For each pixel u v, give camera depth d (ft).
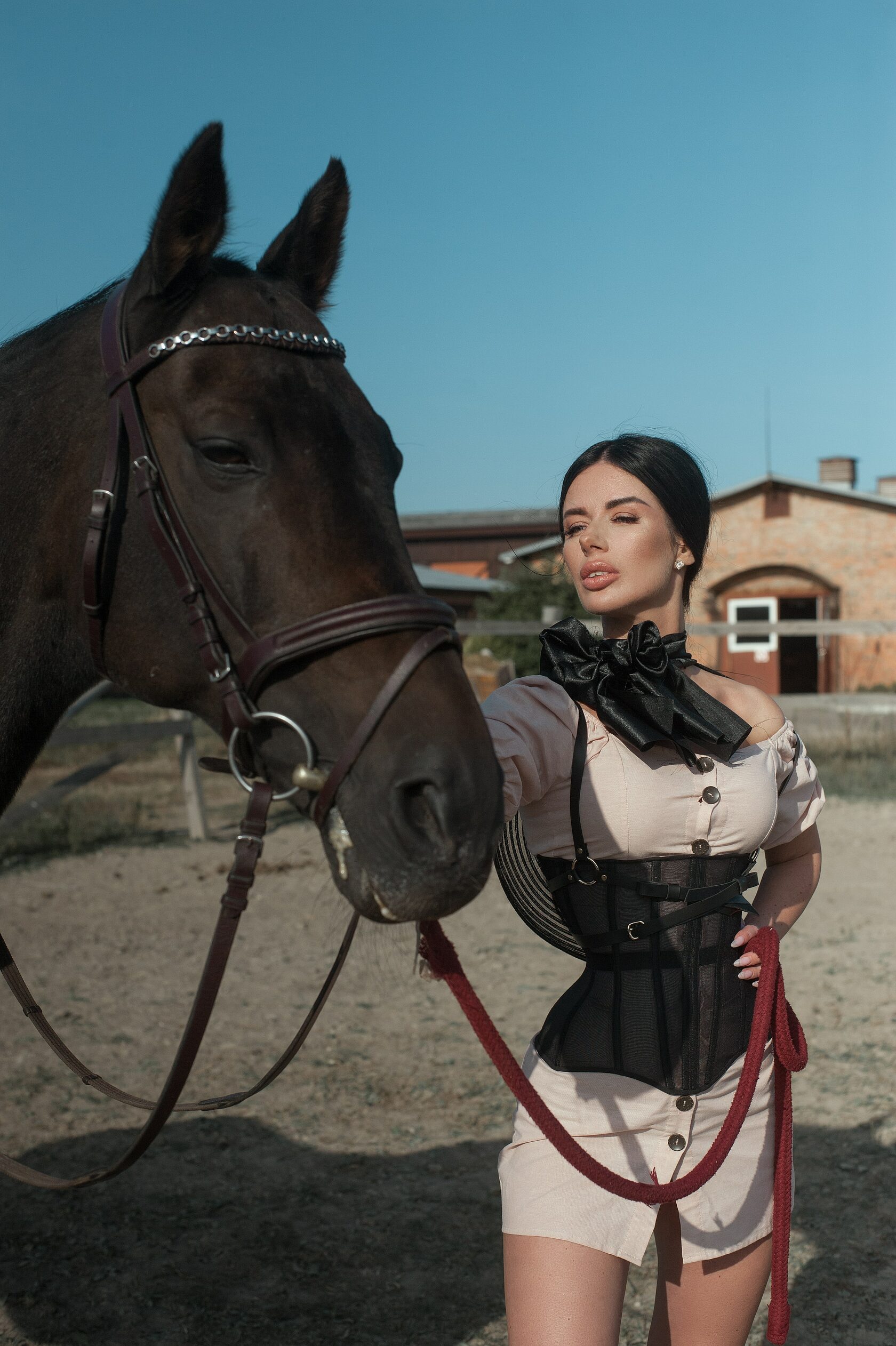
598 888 5.42
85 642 5.74
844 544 68.74
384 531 4.83
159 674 5.20
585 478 5.86
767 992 5.26
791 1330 8.29
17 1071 13.30
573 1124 5.23
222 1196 10.44
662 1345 5.63
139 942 18.61
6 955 6.57
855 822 27.81
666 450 5.81
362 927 19.26
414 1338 8.32
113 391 5.19
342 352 5.32
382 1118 12.02
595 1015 5.35
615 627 6.08
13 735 6.10
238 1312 8.64
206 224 5.04
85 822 28.37
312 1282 9.06
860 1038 13.80
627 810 5.32
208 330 4.95
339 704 4.58
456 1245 9.62
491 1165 11.01
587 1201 5.01
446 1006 15.43
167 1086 4.72
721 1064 5.29
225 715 4.93
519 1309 4.93
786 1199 5.30
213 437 4.79
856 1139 11.24
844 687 68.80
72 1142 11.54
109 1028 14.71
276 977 16.76
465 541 113.29
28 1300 8.79
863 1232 9.59
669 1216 5.36
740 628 34.96
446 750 4.41
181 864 24.52
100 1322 8.51
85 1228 9.87
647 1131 5.22
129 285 5.43
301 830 28.40
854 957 17.11
